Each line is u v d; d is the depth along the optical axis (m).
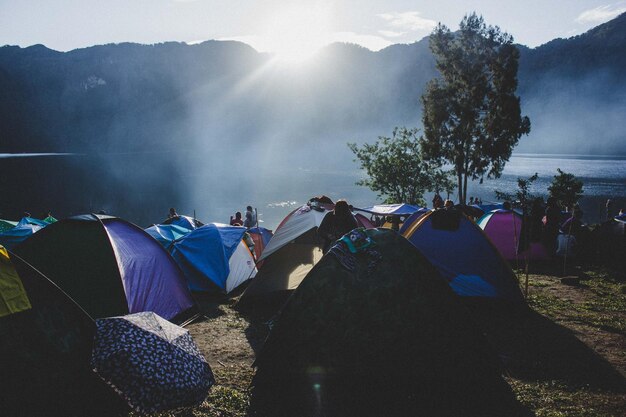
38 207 64.44
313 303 5.89
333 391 5.62
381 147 39.50
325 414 5.10
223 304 10.31
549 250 14.80
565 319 8.55
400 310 5.86
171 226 13.17
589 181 105.44
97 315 7.64
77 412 4.30
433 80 45.06
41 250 7.98
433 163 42.84
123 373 4.16
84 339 4.54
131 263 8.38
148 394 4.14
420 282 5.93
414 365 5.75
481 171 43.06
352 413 5.12
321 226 8.55
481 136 42.59
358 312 5.86
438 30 44.81
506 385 5.71
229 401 5.31
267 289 10.01
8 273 4.28
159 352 4.45
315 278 5.95
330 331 5.83
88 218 8.41
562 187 28.61
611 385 5.80
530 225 14.63
